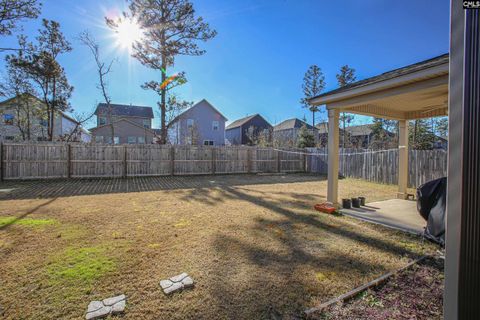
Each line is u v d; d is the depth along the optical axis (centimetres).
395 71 427
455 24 127
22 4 978
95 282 222
